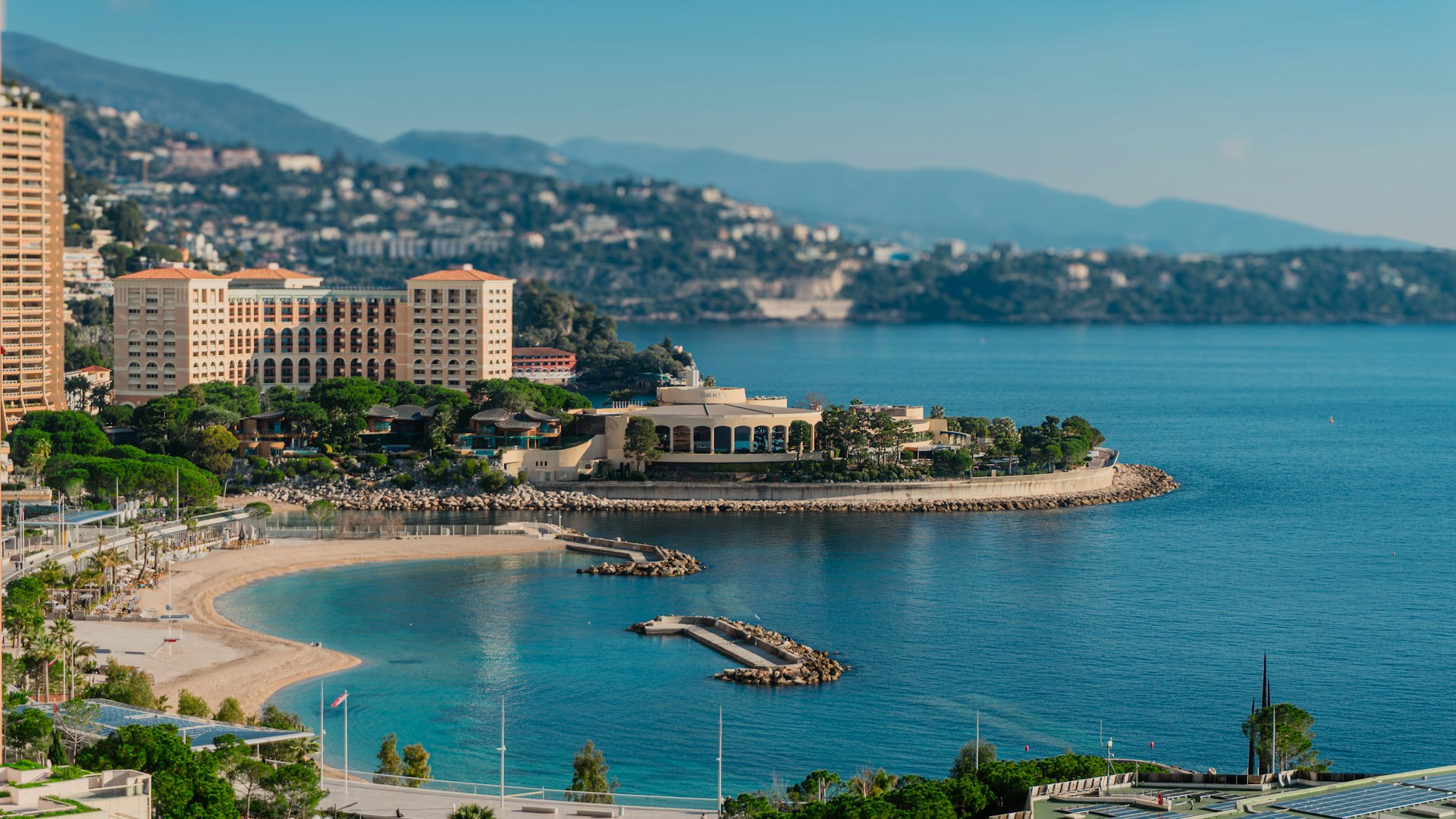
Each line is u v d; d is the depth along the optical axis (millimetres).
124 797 191500
